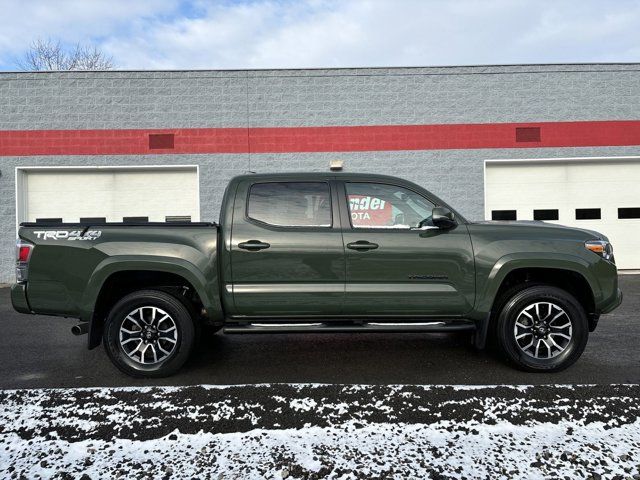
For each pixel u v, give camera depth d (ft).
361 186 13.80
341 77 37.52
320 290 13.12
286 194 13.69
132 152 37.09
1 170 36.45
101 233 12.91
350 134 37.65
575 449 8.26
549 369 12.88
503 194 38.45
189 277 12.80
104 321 13.38
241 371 13.41
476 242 13.24
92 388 11.38
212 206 37.29
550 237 13.25
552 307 13.01
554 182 38.34
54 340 17.53
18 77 36.50
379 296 13.16
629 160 37.99
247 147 37.37
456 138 37.83
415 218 13.65
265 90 37.42
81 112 36.81
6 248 36.35
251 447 8.40
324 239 13.21
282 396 10.71
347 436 8.79
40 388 12.02
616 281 13.23
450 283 13.19
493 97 37.78
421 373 13.07
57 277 12.76
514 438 8.67
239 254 13.09
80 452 8.26
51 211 37.27
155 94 37.11
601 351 15.20
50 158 36.70
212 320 13.32
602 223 38.17
